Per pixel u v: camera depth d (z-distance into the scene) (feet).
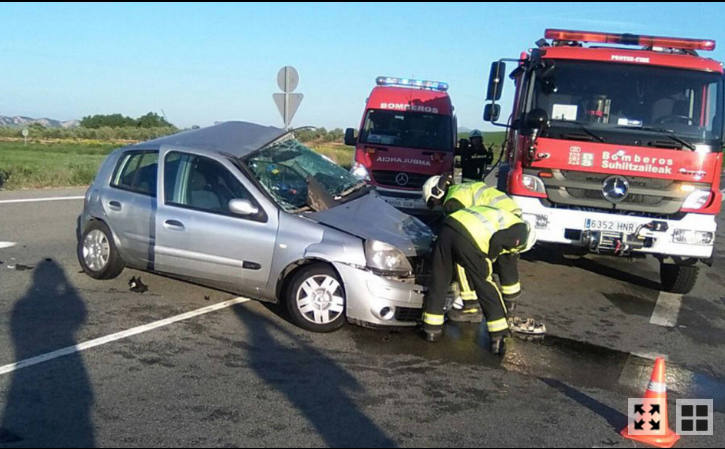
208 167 21.88
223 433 13.67
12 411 14.30
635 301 26.40
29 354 17.46
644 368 18.86
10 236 32.30
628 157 24.16
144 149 23.50
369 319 19.36
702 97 24.61
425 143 41.60
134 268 23.66
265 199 20.83
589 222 24.59
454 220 19.10
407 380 16.93
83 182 58.65
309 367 17.46
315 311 19.89
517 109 27.04
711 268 33.96
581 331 22.03
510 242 19.17
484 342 20.15
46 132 191.31
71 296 22.48
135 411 14.52
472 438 13.93
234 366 17.29
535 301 25.48
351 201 22.31
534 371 18.06
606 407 15.90
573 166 24.49
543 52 25.57
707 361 19.80
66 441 13.10
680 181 24.13
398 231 20.62
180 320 20.62
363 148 41.50
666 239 24.32
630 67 25.09
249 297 21.54
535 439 14.03
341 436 13.74
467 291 21.20
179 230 21.63
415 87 45.37
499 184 28.66
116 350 17.99
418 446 13.46
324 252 19.56
